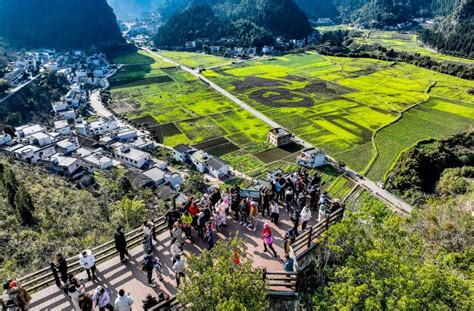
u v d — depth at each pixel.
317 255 22.19
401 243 20.55
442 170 77.25
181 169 87.50
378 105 122.06
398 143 94.06
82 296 17.22
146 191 69.38
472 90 129.62
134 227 41.28
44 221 42.69
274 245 23.56
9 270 31.00
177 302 18.14
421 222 33.19
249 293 16.34
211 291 16.55
